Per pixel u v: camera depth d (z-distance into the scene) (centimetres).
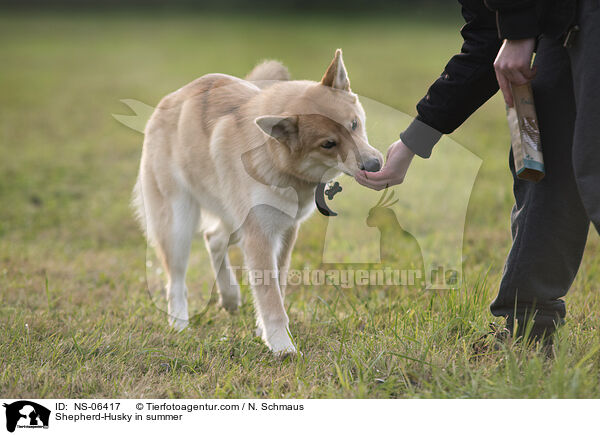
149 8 5394
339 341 493
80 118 1770
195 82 577
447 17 4394
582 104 338
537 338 417
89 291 673
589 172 340
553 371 372
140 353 486
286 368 457
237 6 5316
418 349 441
